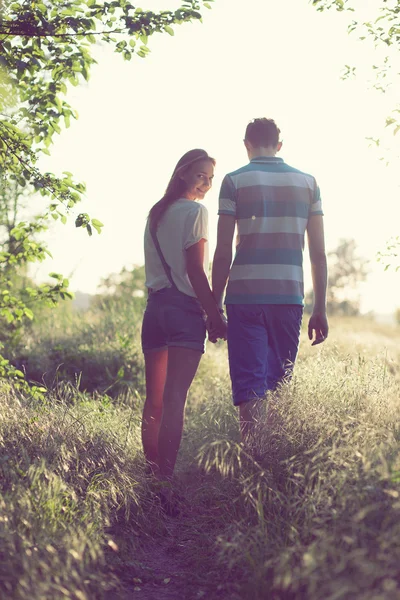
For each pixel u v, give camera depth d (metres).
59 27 3.69
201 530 3.22
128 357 6.79
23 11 3.64
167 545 3.15
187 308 3.67
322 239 3.94
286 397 3.49
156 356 3.83
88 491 3.14
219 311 3.78
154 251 3.78
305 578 2.17
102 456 3.55
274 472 3.19
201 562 2.86
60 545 2.47
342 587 1.90
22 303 4.72
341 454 2.82
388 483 2.37
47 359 6.75
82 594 2.25
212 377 6.65
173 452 3.63
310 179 3.89
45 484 2.92
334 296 29.70
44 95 3.80
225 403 4.76
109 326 8.33
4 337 7.12
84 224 4.07
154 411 3.85
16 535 2.41
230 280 3.84
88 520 2.91
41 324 8.48
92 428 3.85
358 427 2.99
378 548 2.07
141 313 9.48
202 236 3.63
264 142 3.88
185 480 3.88
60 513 2.87
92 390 6.28
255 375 3.70
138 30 3.71
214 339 3.70
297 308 3.82
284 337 3.82
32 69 3.57
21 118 3.87
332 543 2.22
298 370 4.07
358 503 2.36
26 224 4.77
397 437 3.04
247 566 2.56
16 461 3.16
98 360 6.70
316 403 3.51
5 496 2.68
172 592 2.66
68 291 4.76
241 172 3.81
